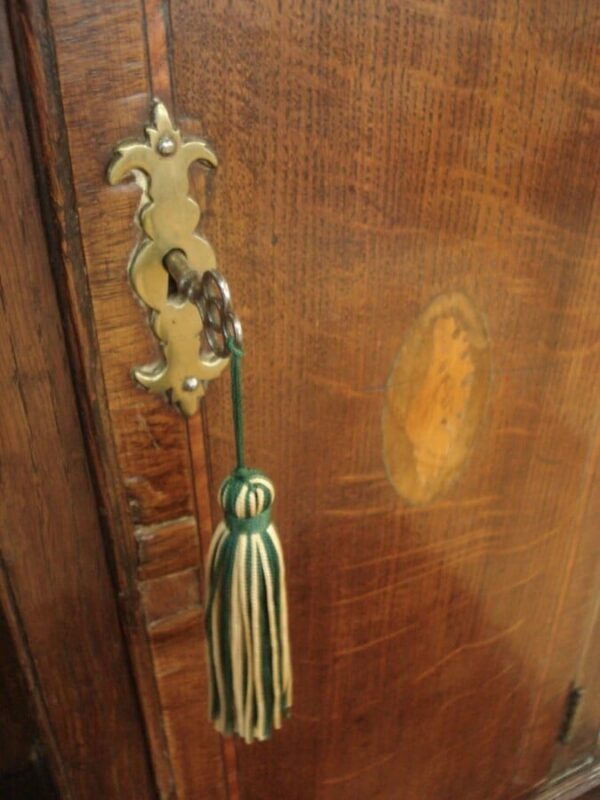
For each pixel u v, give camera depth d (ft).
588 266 2.11
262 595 1.54
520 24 1.63
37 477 1.74
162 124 1.37
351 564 2.26
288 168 1.54
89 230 1.42
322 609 2.31
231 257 1.58
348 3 1.44
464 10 1.55
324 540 2.16
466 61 1.61
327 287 1.73
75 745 2.23
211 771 2.46
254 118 1.46
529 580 2.78
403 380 1.99
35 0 1.21
